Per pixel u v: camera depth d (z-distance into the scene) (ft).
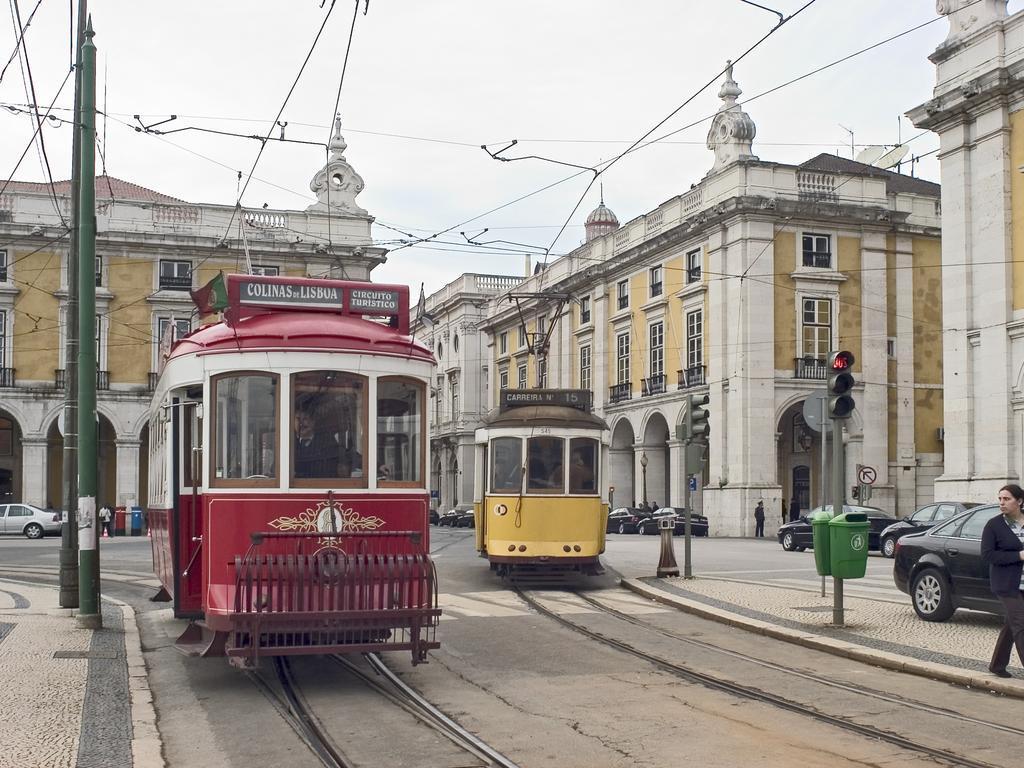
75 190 48.14
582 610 46.03
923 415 133.49
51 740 22.65
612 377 159.12
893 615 42.24
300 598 26.96
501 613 45.03
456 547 98.94
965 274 94.12
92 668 31.55
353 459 29.66
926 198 134.92
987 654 32.76
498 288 221.66
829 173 130.41
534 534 56.44
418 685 29.35
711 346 130.93
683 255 139.33
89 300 41.60
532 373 188.03
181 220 146.00
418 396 30.86
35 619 42.88
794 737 23.00
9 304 140.87
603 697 27.55
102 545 106.93
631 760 21.20
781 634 37.58
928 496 132.57
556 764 20.98
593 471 57.52
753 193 127.44
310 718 25.21
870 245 131.34
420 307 105.09
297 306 31.37
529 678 30.32
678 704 26.61
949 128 95.91
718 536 126.93
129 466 143.95
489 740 22.98
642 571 65.16
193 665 33.01
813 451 134.62
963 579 38.91
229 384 29.48
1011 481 89.15
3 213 139.95
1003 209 90.53
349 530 29.14
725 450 127.85
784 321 127.65
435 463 235.61
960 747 22.08
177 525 31.24
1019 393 89.04
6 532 127.24
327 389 29.63
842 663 32.78
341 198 152.46
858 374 129.90
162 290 145.28
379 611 27.25
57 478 150.10
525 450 56.95
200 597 31.01
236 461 29.12
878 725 24.14
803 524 91.97
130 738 23.06
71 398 47.47
